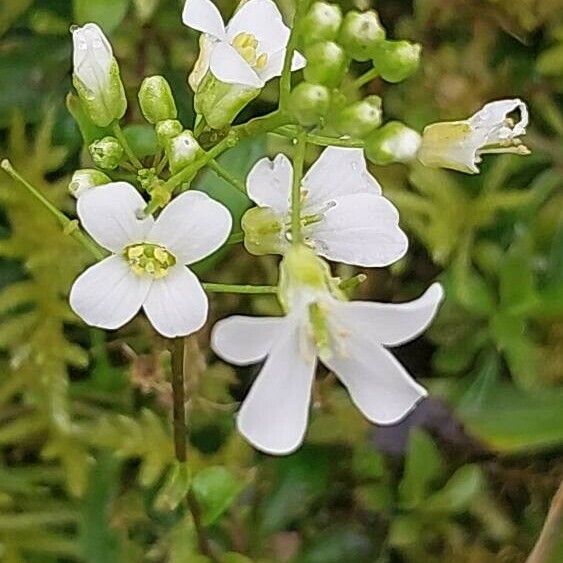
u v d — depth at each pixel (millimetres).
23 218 89
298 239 52
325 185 60
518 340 90
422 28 95
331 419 90
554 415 87
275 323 48
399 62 55
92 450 89
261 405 48
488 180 93
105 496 89
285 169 59
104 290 55
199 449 91
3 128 92
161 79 59
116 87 59
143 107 59
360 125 54
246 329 47
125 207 54
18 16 91
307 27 54
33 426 89
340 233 58
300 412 49
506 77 94
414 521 90
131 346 91
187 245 56
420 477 88
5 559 88
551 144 95
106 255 65
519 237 92
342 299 53
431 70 94
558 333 92
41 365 89
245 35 59
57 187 89
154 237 55
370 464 90
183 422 68
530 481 92
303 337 50
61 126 89
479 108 94
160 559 88
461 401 90
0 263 92
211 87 56
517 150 60
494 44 95
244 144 78
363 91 94
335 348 50
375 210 58
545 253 93
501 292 91
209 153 55
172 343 65
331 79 54
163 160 60
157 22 91
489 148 60
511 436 86
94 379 91
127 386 91
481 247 94
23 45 91
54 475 89
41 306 90
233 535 88
